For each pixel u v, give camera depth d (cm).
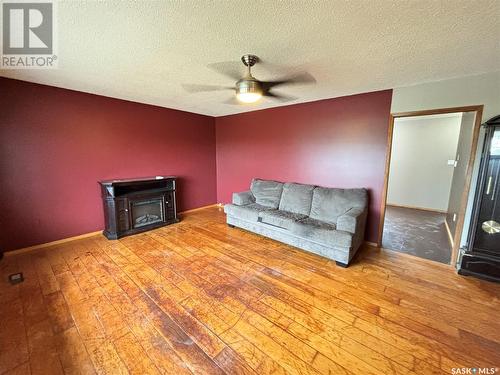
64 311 186
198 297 206
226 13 141
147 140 405
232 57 205
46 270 249
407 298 207
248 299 204
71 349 151
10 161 274
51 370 137
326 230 271
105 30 162
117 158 368
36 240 301
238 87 202
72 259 275
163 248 309
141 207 374
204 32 164
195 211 502
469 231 245
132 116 380
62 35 168
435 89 262
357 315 185
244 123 474
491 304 198
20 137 279
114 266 259
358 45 181
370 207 323
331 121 347
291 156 404
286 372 137
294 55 199
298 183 391
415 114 278
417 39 171
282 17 145
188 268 257
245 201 404
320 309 192
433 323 176
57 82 280
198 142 499
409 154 560
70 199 325
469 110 245
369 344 157
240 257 285
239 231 376
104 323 174
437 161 525
